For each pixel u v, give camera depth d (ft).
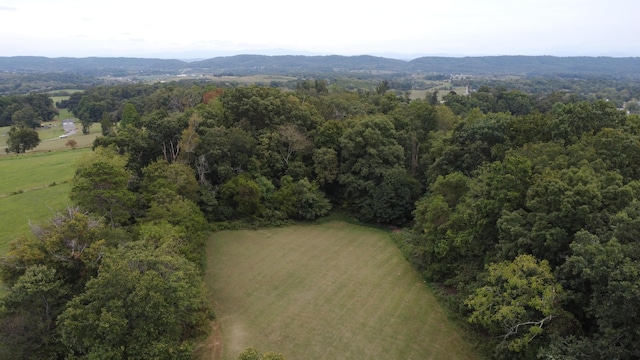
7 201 150.71
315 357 81.82
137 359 67.31
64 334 65.10
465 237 100.17
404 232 146.10
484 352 81.66
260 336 87.81
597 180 79.77
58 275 74.95
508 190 90.74
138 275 71.31
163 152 154.20
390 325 92.38
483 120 146.61
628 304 57.47
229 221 150.61
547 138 123.34
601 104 121.29
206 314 91.91
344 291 107.04
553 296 67.82
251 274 115.14
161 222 102.94
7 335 65.67
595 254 63.41
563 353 64.08
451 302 98.37
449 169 146.10
